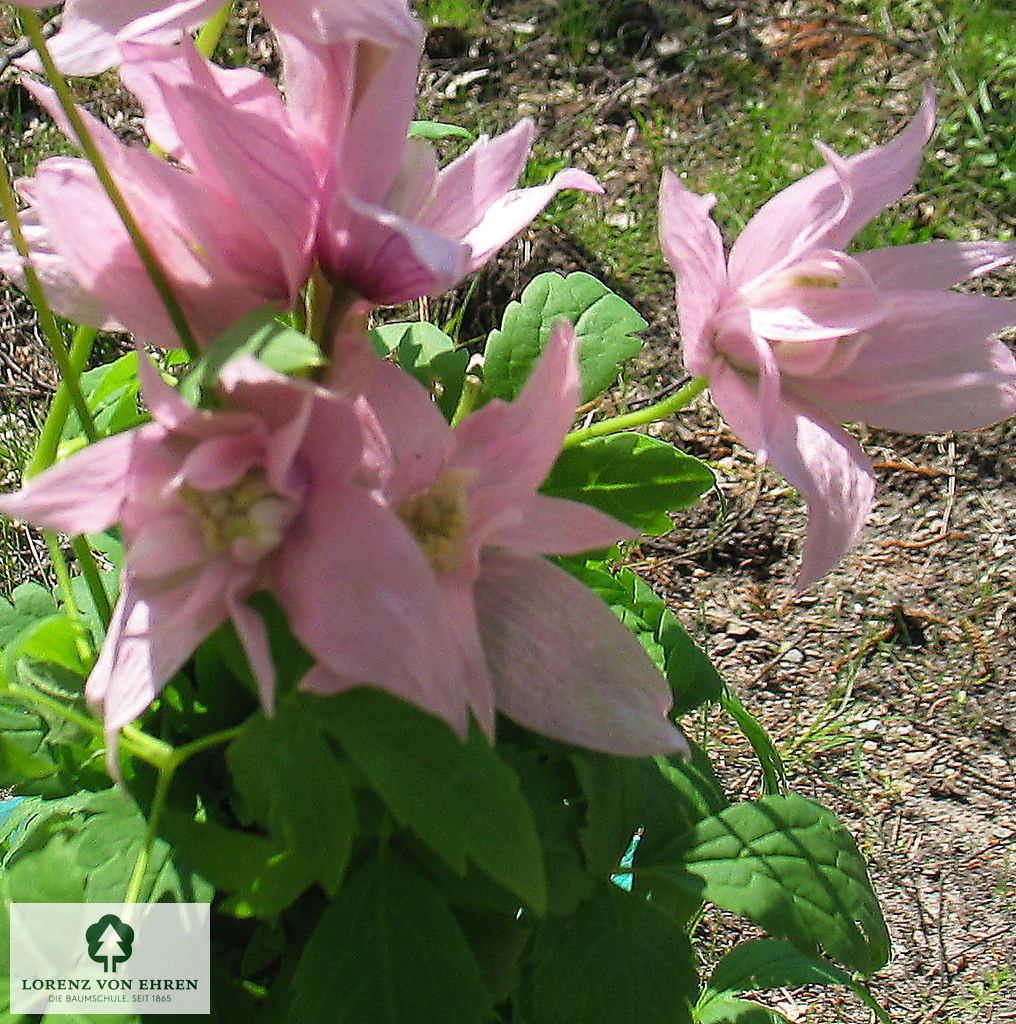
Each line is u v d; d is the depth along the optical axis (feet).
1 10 2.23
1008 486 1.93
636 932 0.86
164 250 0.75
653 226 2.13
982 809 1.63
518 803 0.73
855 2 2.59
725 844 0.92
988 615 1.80
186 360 1.00
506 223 0.80
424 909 0.81
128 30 0.76
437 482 0.74
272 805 0.73
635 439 0.93
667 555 1.86
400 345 0.96
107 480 0.69
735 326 0.84
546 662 0.76
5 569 1.72
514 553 0.77
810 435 0.83
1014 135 2.29
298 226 0.74
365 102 0.72
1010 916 1.53
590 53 2.48
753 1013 1.11
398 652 0.68
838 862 0.92
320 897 0.87
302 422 0.67
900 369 0.84
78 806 0.83
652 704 0.77
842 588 1.83
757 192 2.19
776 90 2.38
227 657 0.71
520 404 0.75
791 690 1.73
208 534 0.70
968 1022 1.46
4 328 1.98
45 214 0.74
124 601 0.71
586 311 0.97
